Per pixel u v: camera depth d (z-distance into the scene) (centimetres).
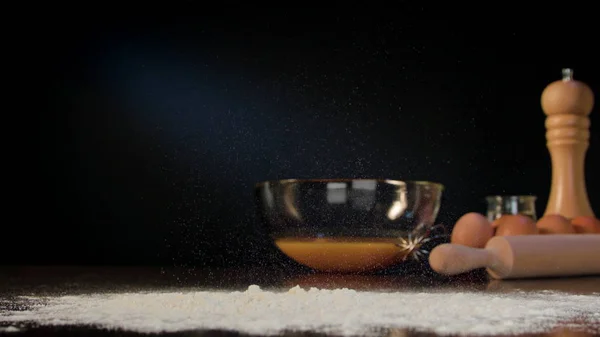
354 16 176
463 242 134
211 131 179
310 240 127
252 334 88
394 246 127
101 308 100
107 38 182
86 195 181
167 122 180
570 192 149
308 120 176
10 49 184
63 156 182
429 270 143
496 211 146
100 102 182
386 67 176
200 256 176
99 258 180
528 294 113
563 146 149
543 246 126
